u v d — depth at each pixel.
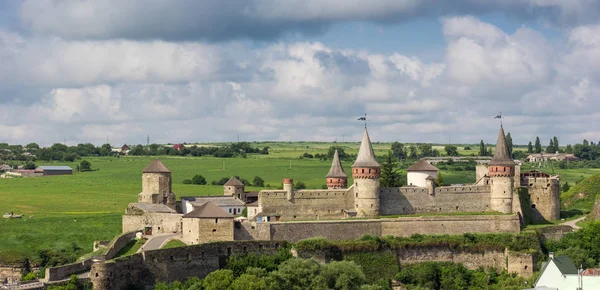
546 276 183.50
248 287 177.38
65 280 181.38
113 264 184.50
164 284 186.88
